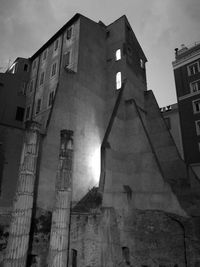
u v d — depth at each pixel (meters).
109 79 32.22
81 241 18.70
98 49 33.00
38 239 18.58
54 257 14.87
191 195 20.52
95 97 29.67
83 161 25.20
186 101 31.41
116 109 24.94
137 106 27.30
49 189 20.78
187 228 17.92
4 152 21.89
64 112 24.45
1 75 34.91
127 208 20.97
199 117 29.45
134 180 22.41
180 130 32.59
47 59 34.81
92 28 33.06
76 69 28.08
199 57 32.06
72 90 26.41
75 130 25.25
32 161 16.45
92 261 17.64
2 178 20.92
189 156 28.80
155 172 21.20
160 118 28.89
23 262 14.25
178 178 24.00
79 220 19.45
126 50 32.56
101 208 18.77
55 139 22.53
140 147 23.19
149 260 18.80
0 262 17.62
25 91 36.69
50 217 20.02
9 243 14.37
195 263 16.81
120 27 34.22
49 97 30.31
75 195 22.95
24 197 15.30
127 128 25.05
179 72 33.62
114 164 21.97
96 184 25.91
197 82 31.34
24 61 38.28
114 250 18.27
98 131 28.59
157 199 20.25
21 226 14.67
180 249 17.88
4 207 20.08
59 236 15.32
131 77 31.53
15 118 34.00
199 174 27.11
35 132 17.27
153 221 19.83
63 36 33.16
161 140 27.48
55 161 21.94
